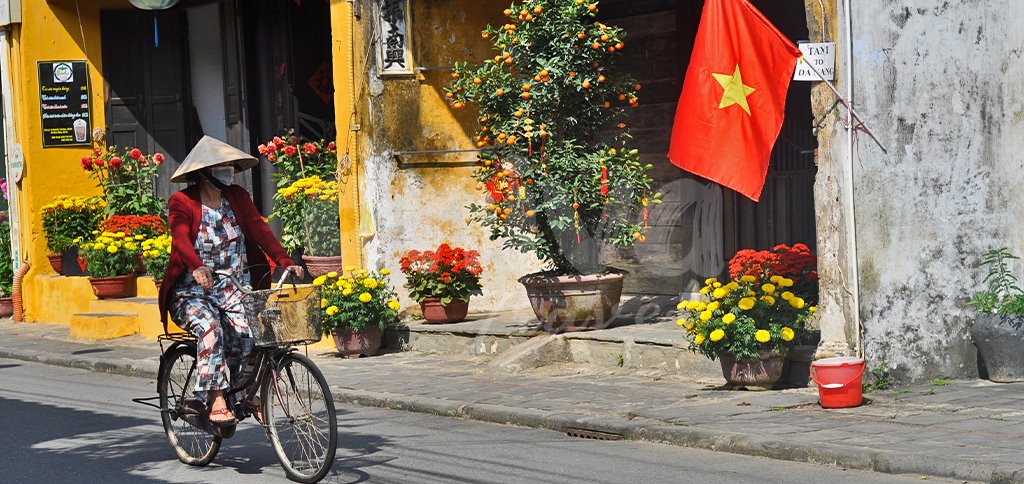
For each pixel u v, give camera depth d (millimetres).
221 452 9086
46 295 18844
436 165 14398
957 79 10469
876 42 10172
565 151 12352
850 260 10109
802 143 12719
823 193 10242
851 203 10070
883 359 10227
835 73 10094
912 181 10328
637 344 11688
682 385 10758
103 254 17406
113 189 18391
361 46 14141
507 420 9922
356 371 12578
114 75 19328
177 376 8711
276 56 18172
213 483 8016
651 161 14273
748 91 10180
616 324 12773
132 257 17531
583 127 12766
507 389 11031
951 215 10469
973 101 10523
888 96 10219
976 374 10570
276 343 7559
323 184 15594
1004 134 10641
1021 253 10656
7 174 19531
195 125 19609
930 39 10367
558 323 12477
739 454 8312
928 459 7410
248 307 7543
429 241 14414
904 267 10312
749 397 9977
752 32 10156
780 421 8891
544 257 12836
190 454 8703
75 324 16688
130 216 17812
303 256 15398
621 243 12438
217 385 7949
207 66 19438
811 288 11430
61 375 14031
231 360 8258
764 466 7895
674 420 9102
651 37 14125
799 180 12773
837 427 8586
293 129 17875
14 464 8867
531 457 8484
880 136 10195
